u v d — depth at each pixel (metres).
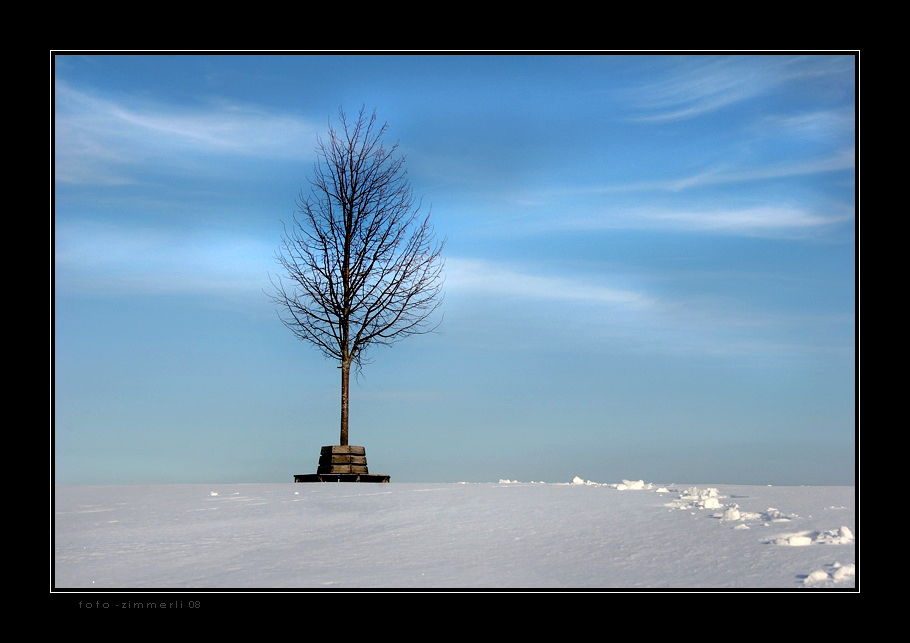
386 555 8.79
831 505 10.13
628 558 8.22
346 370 18.22
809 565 7.54
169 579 8.12
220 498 12.67
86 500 12.77
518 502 11.24
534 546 8.90
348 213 18.95
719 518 9.60
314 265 18.78
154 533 10.23
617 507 10.65
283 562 8.67
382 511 11.05
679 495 11.46
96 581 8.12
